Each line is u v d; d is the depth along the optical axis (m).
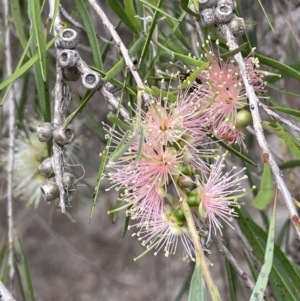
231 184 0.25
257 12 0.43
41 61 0.25
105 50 0.32
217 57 0.27
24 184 0.32
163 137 0.25
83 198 0.57
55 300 0.77
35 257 0.81
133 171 0.25
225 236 0.36
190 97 0.25
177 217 0.25
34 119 0.33
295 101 0.44
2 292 0.25
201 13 0.26
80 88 0.43
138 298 0.74
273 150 0.41
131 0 0.27
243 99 0.26
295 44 0.43
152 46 0.29
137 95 0.25
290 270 0.28
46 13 0.38
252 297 0.21
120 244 0.80
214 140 0.26
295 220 0.22
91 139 0.46
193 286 0.23
